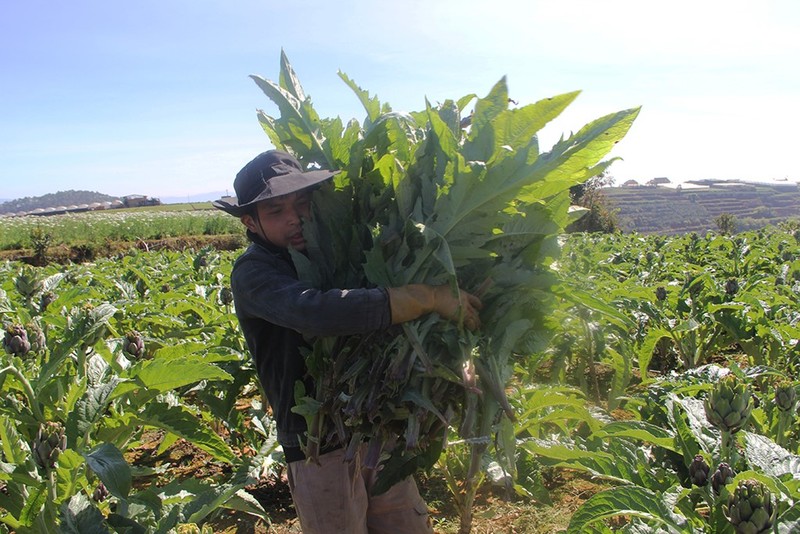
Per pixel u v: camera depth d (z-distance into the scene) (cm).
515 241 243
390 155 236
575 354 520
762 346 574
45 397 297
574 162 215
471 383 226
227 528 404
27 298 522
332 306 221
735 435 280
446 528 393
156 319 580
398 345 230
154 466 499
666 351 699
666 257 1218
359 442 239
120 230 3534
